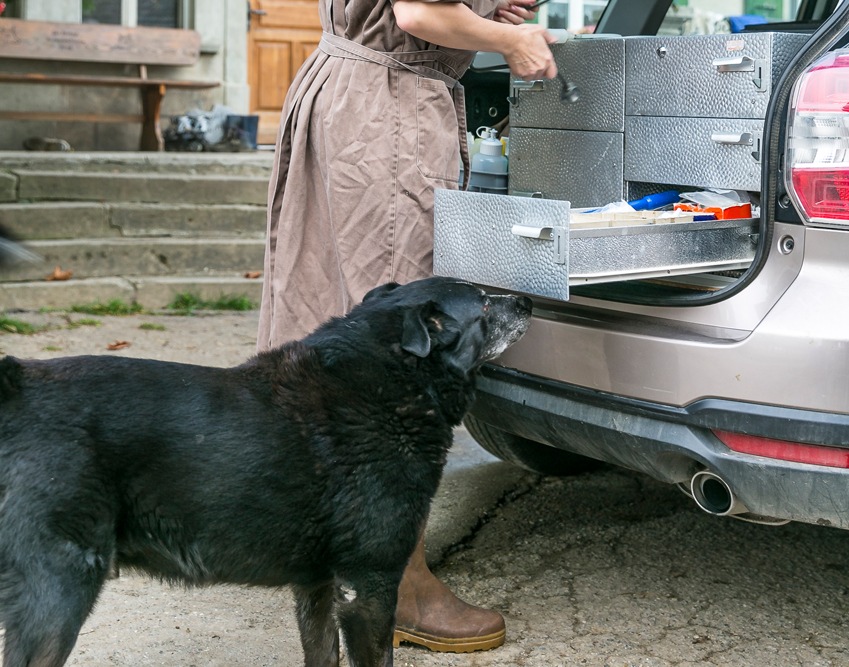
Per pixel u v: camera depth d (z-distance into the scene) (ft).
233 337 20.59
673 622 10.14
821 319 8.03
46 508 7.34
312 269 9.99
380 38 9.32
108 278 23.11
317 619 8.97
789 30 13.07
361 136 9.28
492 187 12.36
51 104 29.81
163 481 7.70
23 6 29.68
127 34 29.86
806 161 8.07
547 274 7.98
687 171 10.03
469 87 13.00
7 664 7.39
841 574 11.17
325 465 8.05
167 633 9.87
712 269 8.82
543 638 9.86
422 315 8.40
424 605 9.71
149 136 29.89
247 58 32.91
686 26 15.61
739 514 8.98
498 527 12.39
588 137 11.00
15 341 19.51
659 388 8.75
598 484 13.71
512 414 10.07
